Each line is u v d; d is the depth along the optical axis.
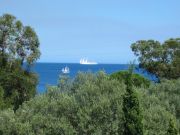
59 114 21.80
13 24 46.72
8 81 45.75
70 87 23.64
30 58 47.19
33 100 23.25
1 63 46.41
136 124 20.00
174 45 62.94
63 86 23.69
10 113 22.62
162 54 62.88
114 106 21.08
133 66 20.94
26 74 47.47
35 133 21.42
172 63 62.38
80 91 22.17
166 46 63.16
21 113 22.59
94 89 22.14
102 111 20.97
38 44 47.97
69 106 21.67
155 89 29.83
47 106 22.11
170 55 63.16
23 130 21.45
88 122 21.02
